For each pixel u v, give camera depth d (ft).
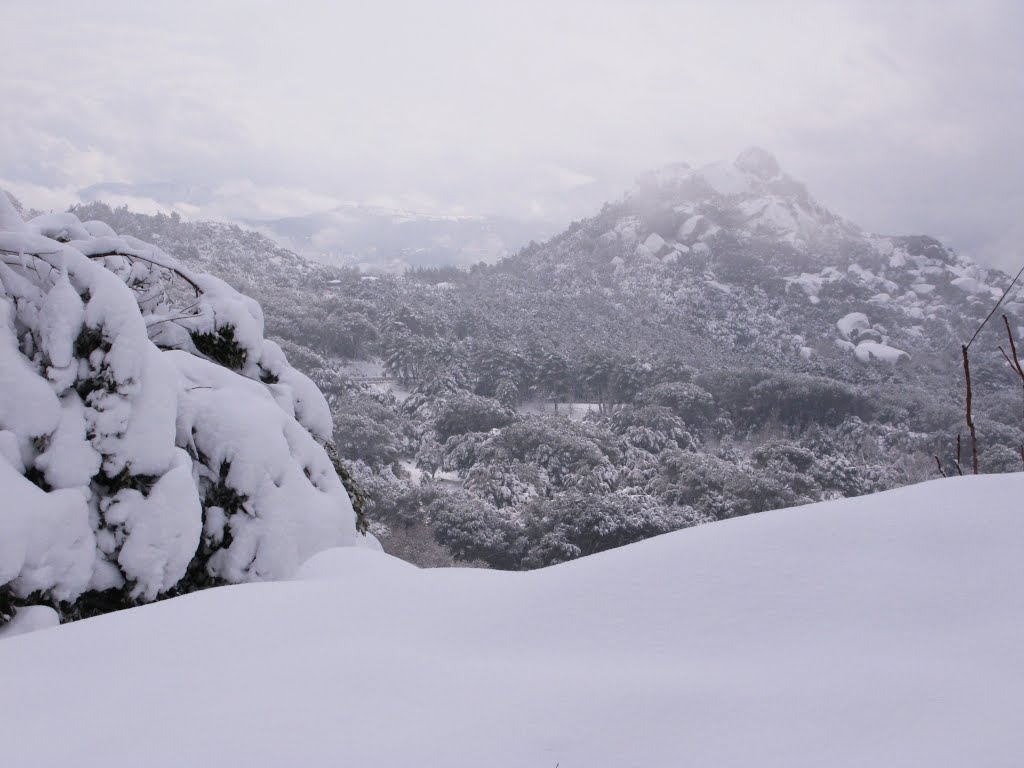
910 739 5.62
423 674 7.52
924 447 219.82
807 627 7.42
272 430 19.80
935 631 7.05
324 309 326.85
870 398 262.06
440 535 125.49
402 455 197.36
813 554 8.45
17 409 16.72
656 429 220.23
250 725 6.73
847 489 182.29
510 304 497.87
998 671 6.32
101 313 17.98
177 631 9.09
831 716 6.05
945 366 431.02
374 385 264.11
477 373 282.56
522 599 8.95
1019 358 12.45
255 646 8.58
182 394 19.71
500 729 6.36
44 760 6.45
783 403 257.96
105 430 17.30
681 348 449.06
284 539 19.19
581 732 6.23
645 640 7.72
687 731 6.10
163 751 6.43
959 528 8.46
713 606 7.99
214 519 18.99
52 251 18.45
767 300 631.15
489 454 183.01
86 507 16.20
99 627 9.41
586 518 126.62
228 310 25.02
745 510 155.33
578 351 320.29
